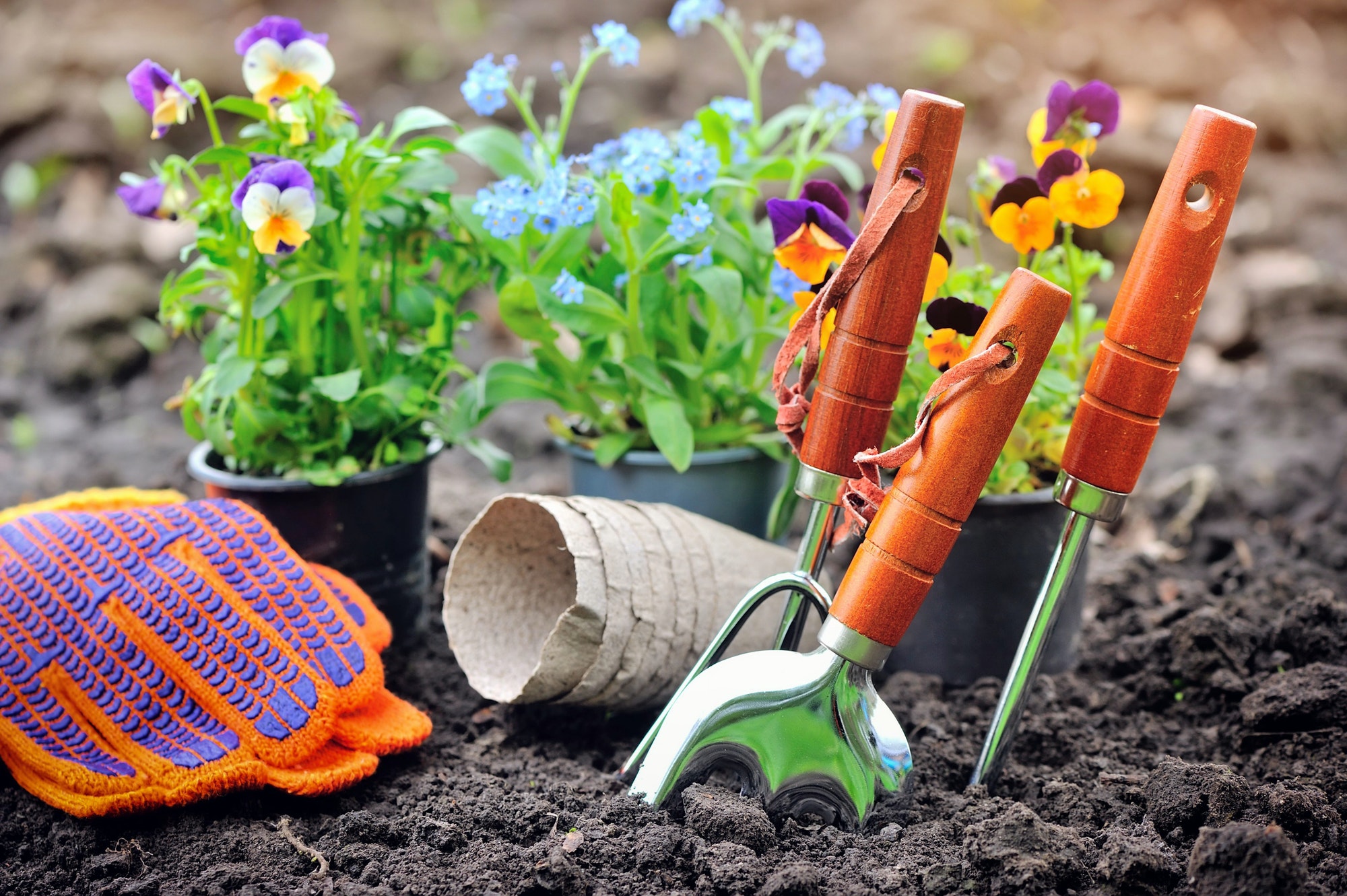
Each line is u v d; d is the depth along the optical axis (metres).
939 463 1.17
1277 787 1.34
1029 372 1.15
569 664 1.47
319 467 1.69
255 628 1.41
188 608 1.40
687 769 1.31
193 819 1.34
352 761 1.41
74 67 4.05
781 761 1.30
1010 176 1.67
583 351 1.76
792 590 1.33
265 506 1.69
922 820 1.35
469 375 1.85
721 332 1.86
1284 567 2.05
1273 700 1.48
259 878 1.25
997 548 1.63
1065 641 1.73
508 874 1.25
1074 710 1.62
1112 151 3.52
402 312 1.70
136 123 3.85
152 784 1.33
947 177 1.18
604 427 1.86
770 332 1.71
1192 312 1.20
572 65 4.22
